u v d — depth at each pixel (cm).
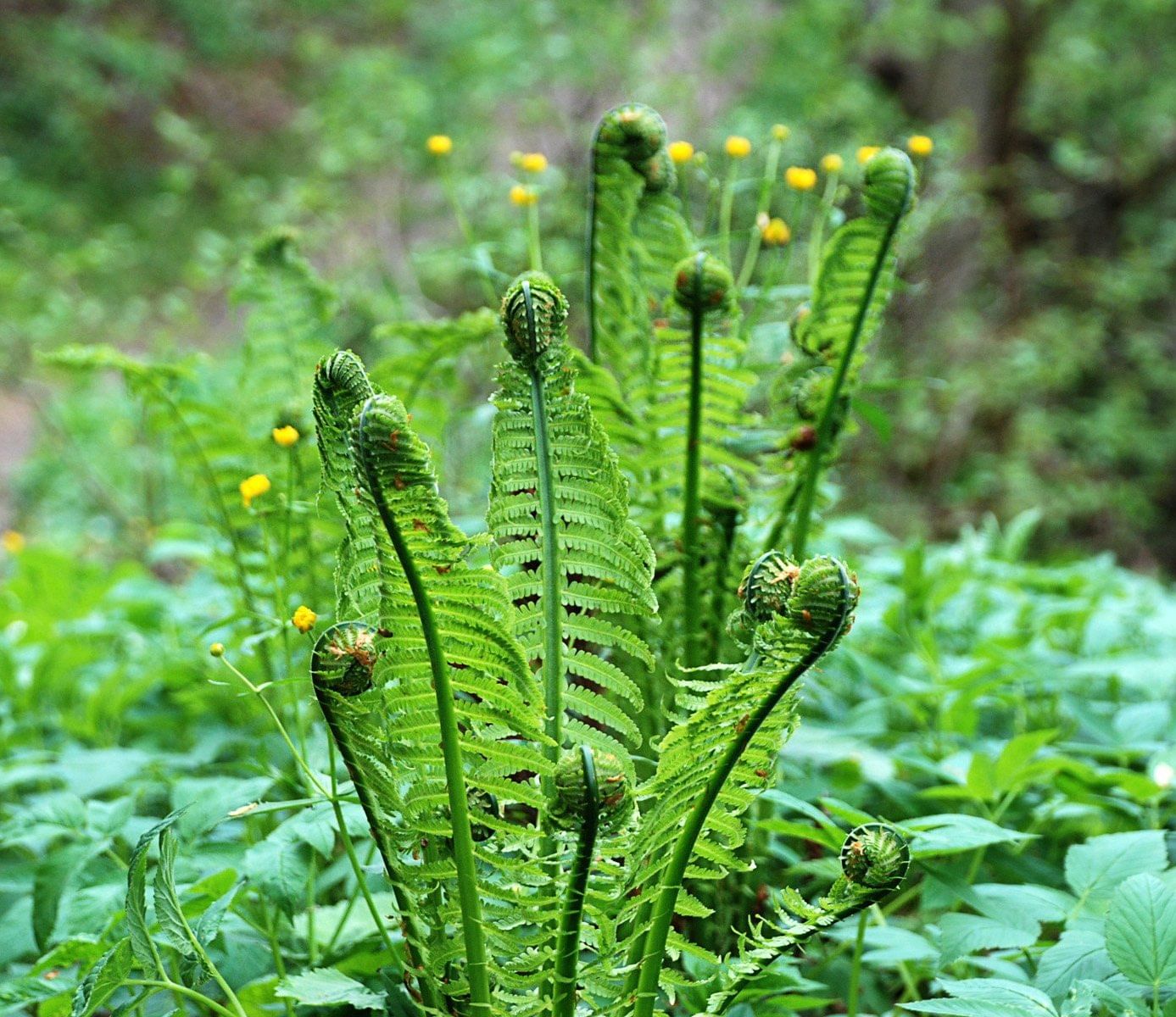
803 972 158
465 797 121
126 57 906
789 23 599
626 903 125
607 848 124
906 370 573
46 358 177
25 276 460
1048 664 207
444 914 125
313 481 175
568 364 126
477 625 119
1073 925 143
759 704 120
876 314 157
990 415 598
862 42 650
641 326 160
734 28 594
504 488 127
